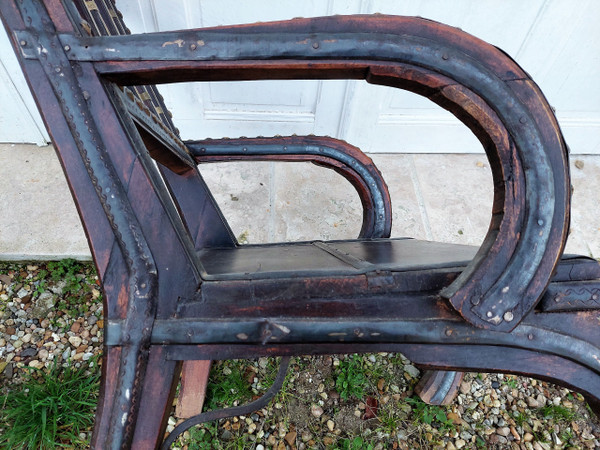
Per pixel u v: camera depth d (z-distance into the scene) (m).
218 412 0.74
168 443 0.68
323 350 0.60
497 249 0.55
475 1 1.61
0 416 1.28
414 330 0.59
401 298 0.60
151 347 0.57
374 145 2.19
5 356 1.43
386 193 1.20
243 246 1.14
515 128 0.54
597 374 0.62
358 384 1.45
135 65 0.55
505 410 1.48
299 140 1.14
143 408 0.56
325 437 1.34
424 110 2.04
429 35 0.55
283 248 1.06
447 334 0.59
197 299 0.58
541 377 0.62
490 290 0.55
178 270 0.58
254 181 2.02
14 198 1.76
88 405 1.31
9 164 1.88
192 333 0.57
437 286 0.61
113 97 0.57
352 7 1.60
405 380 1.50
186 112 1.96
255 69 0.57
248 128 2.07
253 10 1.58
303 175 2.07
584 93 2.00
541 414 1.48
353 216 1.93
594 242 1.90
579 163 2.25
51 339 1.49
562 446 1.41
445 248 0.90
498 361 0.61
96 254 0.57
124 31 0.93
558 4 1.63
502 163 0.55
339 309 0.59
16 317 1.52
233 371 1.44
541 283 0.55
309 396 1.43
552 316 0.60
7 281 1.60
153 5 1.53
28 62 0.54
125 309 0.57
